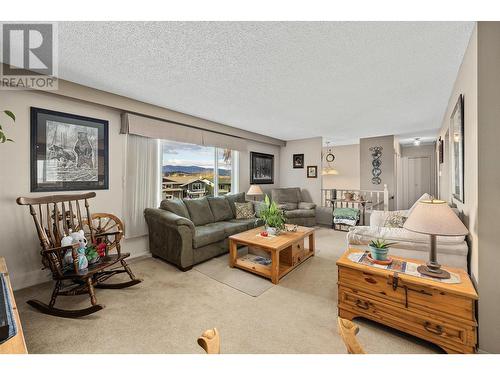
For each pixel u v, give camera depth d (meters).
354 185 7.96
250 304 2.11
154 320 1.87
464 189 1.99
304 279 2.62
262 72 2.28
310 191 5.99
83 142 2.84
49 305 1.95
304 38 1.73
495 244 1.48
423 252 2.03
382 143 6.15
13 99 2.34
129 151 3.29
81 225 2.40
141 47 1.85
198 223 3.74
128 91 2.79
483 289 1.51
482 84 1.50
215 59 2.03
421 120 4.13
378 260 1.84
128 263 3.13
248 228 3.97
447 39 1.75
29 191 2.45
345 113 3.70
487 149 1.50
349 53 1.94
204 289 2.39
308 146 6.01
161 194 3.78
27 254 2.45
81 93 2.60
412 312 1.59
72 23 1.56
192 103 3.23
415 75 2.36
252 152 5.59
